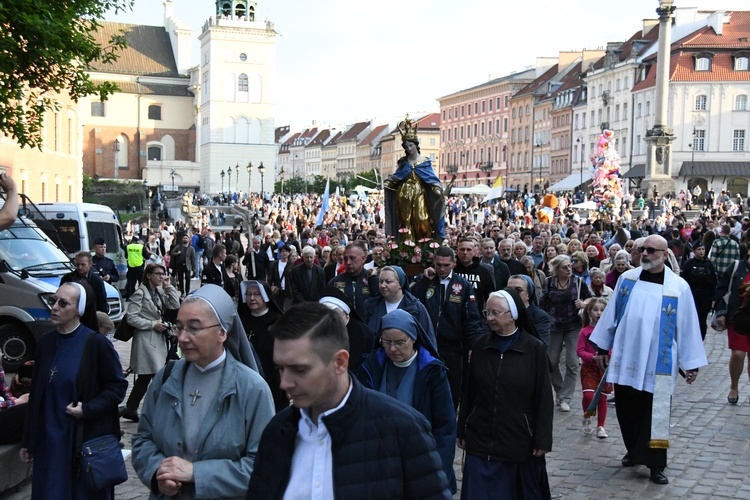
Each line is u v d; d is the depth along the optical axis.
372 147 169.50
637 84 89.38
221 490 4.97
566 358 13.02
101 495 6.58
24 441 6.62
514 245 16.78
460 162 142.75
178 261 32.09
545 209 41.12
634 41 91.31
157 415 5.25
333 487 3.88
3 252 16.55
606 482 9.36
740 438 11.30
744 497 8.90
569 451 10.63
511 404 7.36
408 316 7.08
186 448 5.11
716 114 84.56
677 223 35.50
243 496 5.05
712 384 14.96
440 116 153.62
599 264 19.36
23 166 41.59
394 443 3.97
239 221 73.75
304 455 3.96
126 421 12.16
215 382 5.21
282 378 3.85
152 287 12.28
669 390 9.31
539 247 19.47
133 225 51.69
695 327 9.43
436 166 154.25
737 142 84.56
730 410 12.94
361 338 8.55
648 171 60.88
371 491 3.89
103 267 22.45
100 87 18.44
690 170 84.00
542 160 115.19
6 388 8.91
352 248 11.44
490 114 131.75
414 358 7.12
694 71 84.88
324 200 42.53
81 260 13.84
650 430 9.30
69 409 6.45
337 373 3.89
